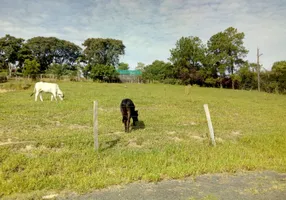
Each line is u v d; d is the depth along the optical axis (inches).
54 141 296.4
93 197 179.0
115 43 3125.0
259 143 336.2
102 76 2394.2
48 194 180.4
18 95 851.4
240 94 1473.9
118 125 416.5
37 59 3053.6
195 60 2450.8
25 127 373.1
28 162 233.8
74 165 230.5
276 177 226.5
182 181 212.2
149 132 376.5
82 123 420.2
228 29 2352.4
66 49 3277.6
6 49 2664.9
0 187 182.5
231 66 2356.1
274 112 684.1
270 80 2098.9
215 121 498.0
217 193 190.7
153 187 198.5
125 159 253.1
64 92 990.4
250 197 185.3
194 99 937.5
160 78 2600.9
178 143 325.1
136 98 837.2
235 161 258.5
